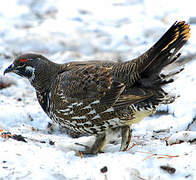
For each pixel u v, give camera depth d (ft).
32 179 22.22
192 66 46.52
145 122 38.06
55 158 25.80
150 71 27.73
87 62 31.22
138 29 66.08
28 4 82.69
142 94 27.35
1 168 23.43
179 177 23.47
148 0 79.36
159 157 26.20
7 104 40.63
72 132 36.50
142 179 23.02
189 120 36.22
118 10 76.64
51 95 30.91
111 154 26.96
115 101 28.14
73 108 29.48
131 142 32.30
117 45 62.28
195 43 52.90
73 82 29.40
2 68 48.01
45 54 59.77
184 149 27.81
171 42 26.89
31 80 32.48
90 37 66.90
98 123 29.19
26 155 25.62
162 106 40.09
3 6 80.02
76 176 23.26
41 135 34.01
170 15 68.49
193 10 67.10
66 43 64.49
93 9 78.59
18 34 67.41
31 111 39.04
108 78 28.63
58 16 76.43
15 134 31.07
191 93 40.40
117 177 23.09
